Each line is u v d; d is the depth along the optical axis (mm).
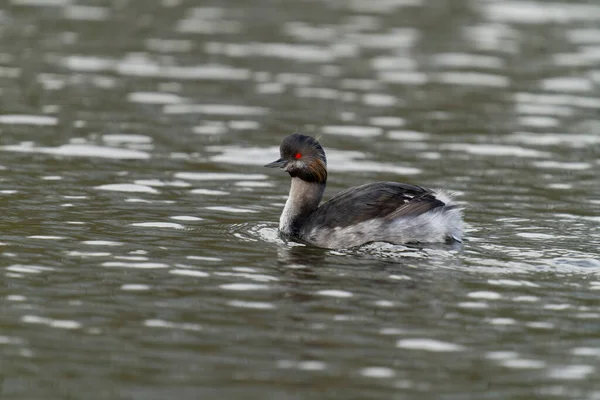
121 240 14648
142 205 16812
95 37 30422
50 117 22625
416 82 26859
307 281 12953
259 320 11570
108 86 25438
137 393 9727
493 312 12000
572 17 34938
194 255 14008
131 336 11055
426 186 18641
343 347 10875
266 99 24859
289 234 15336
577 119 23812
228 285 12742
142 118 22922
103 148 20516
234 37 31016
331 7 35875
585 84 26953
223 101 24547
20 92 24500
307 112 23859
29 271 13094
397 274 13297
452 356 10727
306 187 15492
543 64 28891
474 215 16594
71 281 12766
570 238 15156
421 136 22250
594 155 21031
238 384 9953
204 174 19109
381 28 32812
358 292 12578
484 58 29406
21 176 18234
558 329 11531
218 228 15570
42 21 32219
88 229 15172
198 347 10805
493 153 21078
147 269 13320
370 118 23531
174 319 11562
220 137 21734
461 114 24109
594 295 12633
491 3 36625
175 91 25250
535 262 13898
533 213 16797
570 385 10094
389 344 10992
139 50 29078
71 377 10055
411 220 14664
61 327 11273
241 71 27328
